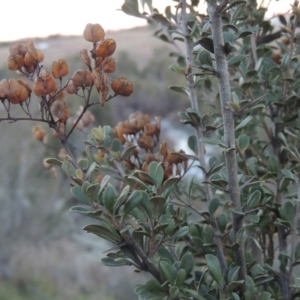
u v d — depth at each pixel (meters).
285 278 0.91
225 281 0.82
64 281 5.33
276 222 0.93
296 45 1.14
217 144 0.79
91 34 0.80
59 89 0.82
